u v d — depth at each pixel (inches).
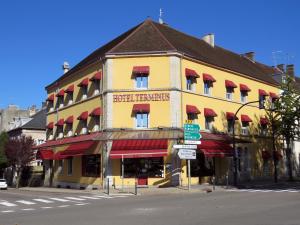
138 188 1321.4
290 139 1833.2
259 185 1435.8
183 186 1338.6
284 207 683.4
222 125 1585.9
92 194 1205.1
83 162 1542.8
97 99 1488.7
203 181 1469.0
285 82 1838.1
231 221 522.9
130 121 1392.7
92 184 1461.6
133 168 1376.7
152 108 1392.7
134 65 1421.0
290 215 574.6
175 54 1407.5
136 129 1385.3
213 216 580.1
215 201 828.0
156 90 1398.9
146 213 647.8
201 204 770.2
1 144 2447.1
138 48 1433.3
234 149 1418.6
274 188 1295.5
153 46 1434.5
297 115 1685.5
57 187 1759.4
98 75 1480.1
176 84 1400.1
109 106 1409.9
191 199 901.2
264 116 1829.5
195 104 1469.0
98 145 1430.9
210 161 1515.7
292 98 1704.0
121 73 1422.2
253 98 1782.7
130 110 1400.1
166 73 1403.8
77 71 1656.0
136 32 1523.1
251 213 605.6
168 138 1346.0
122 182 1354.6
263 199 853.8
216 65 1579.7
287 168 1990.7
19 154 2064.5
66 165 1691.7
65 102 1776.6
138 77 1421.0
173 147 1333.7
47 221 585.9
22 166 2092.8
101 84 1472.7
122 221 558.6
